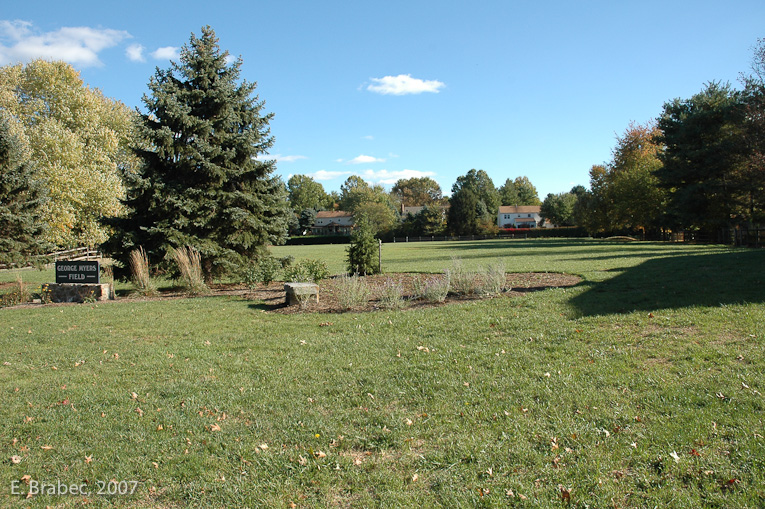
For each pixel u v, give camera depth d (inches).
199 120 593.3
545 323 296.5
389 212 3599.9
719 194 1157.1
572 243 1567.4
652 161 1599.4
